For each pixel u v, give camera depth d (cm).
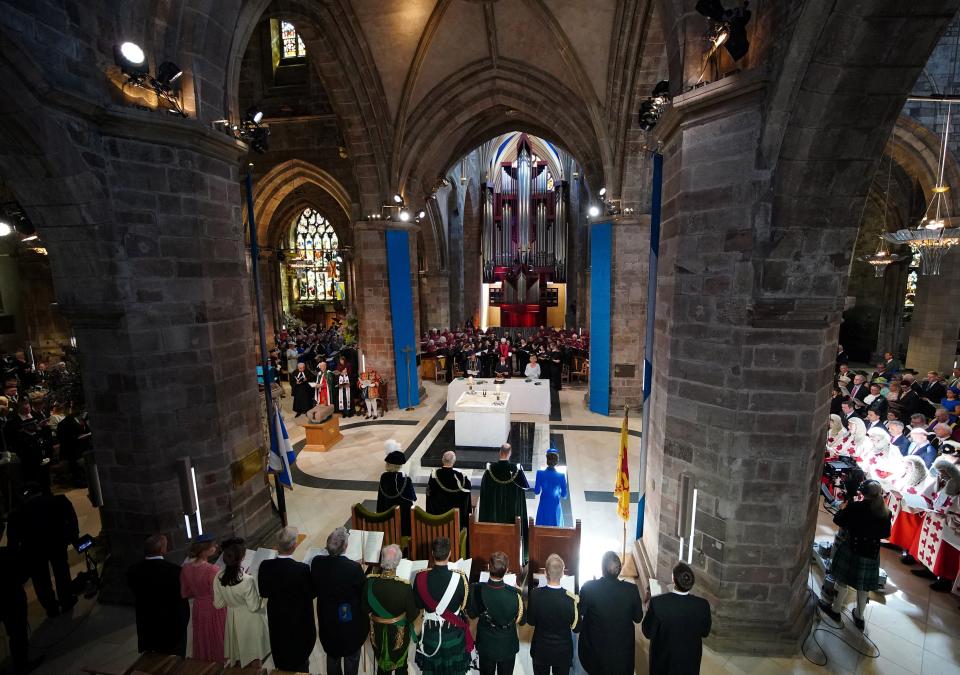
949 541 541
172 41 534
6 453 696
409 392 1377
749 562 477
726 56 468
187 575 397
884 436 682
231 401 609
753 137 422
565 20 1016
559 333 2091
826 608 518
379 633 363
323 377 1272
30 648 484
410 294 1366
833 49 347
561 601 349
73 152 449
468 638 369
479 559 525
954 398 894
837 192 405
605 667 339
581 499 789
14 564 438
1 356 1512
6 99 405
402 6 1005
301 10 943
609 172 1191
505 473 582
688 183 480
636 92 1048
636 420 1220
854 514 486
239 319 626
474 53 1187
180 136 524
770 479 462
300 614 377
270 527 668
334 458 1002
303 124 1569
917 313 1383
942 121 1198
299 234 2750
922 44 338
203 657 401
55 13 435
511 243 2992
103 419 536
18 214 690
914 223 1553
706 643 477
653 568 558
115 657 472
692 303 488
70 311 505
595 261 1280
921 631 493
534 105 1277
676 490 523
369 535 475
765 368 448
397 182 1267
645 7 906
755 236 427
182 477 533
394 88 1180
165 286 531
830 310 425
